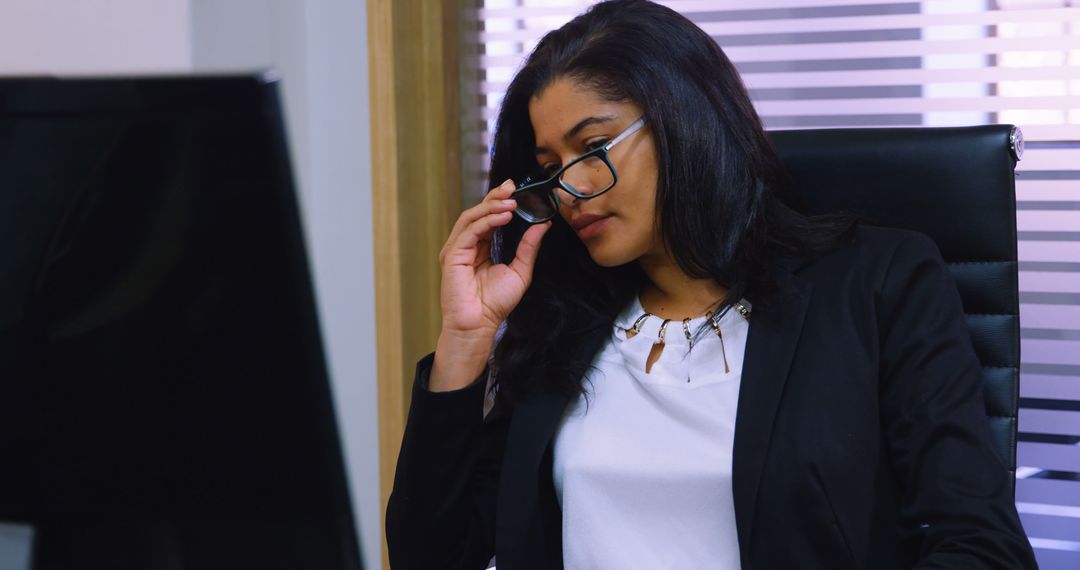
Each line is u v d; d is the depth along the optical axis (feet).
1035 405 6.50
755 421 4.16
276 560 1.75
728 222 4.40
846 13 6.66
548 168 4.58
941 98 6.52
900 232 4.58
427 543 4.49
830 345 4.26
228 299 1.67
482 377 4.46
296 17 6.87
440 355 4.45
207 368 1.70
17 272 1.69
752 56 6.84
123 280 1.69
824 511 4.03
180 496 1.75
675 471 4.29
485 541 4.68
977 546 3.76
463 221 4.53
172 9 5.97
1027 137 6.41
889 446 4.26
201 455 1.73
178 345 1.69
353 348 7.10
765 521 4.09
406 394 6.97
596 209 4.40
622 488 4.38
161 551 1.77
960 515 3.85
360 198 7.02
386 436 6.97
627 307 4.85
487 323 4.46
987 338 4.68
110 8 5.99
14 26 6.02
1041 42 6.31
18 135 1.64
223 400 1.71
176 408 1.72
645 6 4.51
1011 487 4.57
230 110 1.59
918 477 4.05
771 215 4.56
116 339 1.70
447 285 4.46
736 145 4.43
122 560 1.77
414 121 7.02
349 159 7.00
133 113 1.61
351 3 6.88
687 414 4.38
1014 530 3.82
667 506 4.32
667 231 4.45
